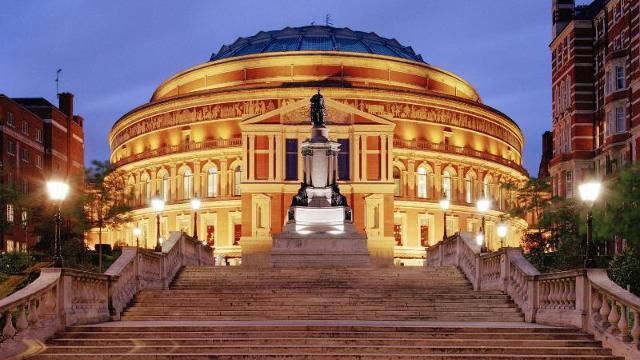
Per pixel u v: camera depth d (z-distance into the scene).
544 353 25.31
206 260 56.25
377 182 87.75
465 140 111.00
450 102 109.19
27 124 108.75
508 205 110.38
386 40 122.38
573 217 62.31
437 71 115.12
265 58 109.00
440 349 25.19
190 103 107.69
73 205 79.19
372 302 35.25
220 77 112.06
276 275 43.28
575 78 81.06
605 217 44.56
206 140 105.94
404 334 26.88
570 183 81.12
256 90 103.62
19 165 105.12
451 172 107.75
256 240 86.12
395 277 42.81
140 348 25.30
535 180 76.38
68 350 25.22
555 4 89.00
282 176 87.50
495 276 37.91
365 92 103.69
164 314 33.84
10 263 54.97
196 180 105.69
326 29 119.62
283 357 24.48
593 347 25.78
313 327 27.22
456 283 41.28
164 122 110.56
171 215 105.94
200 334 26.73
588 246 28.12
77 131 126.94
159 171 109.31
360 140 88.62
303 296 35.88
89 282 30.61
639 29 68.75
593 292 27.19
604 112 77.38
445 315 34.00
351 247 54.50
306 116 88.75
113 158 123.94
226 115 105.50
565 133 84.19
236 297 35.75
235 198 101.81
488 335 26.83
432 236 103.81
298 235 54.59
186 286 41.81
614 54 72.56
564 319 28.88
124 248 36.56
